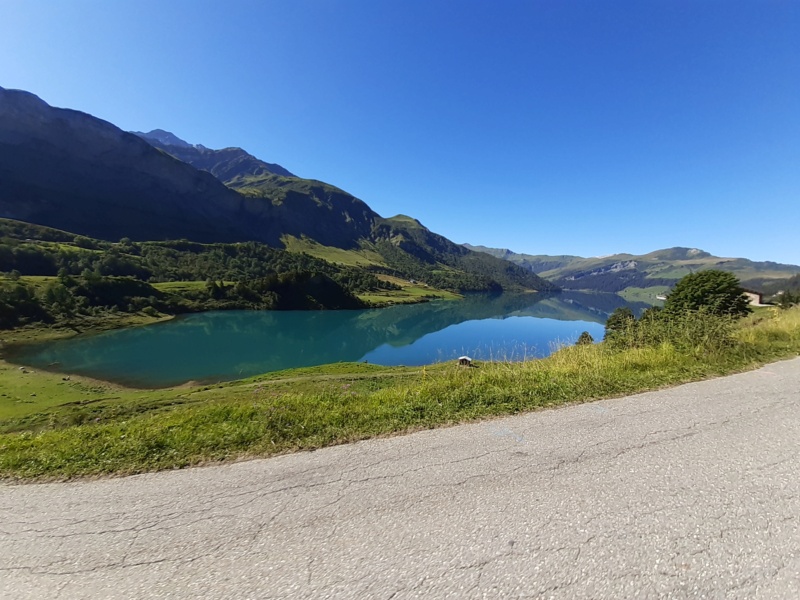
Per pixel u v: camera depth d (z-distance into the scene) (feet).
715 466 11.73
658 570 7.66
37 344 189.16
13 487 12.48
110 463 13.79
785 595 6.99
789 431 14.30
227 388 93.30
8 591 7.93
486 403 18.72
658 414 16.44
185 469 13.25
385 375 96.02
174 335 233.55
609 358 26.86
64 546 9.28
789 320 41.11
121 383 126.31
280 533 9.41
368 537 9.11
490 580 7.60
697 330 29.94
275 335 249.96
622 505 9.88
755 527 8.79
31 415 77.41
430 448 13.98
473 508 10.07
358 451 14.05
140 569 8.41
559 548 8.40
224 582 7.91
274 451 14.43
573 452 13.07
